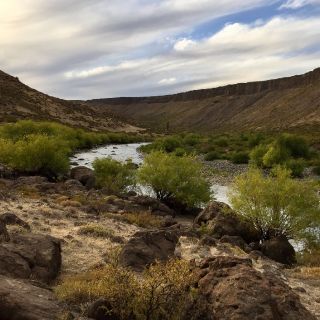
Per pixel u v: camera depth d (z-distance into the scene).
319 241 17.30
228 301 6.48
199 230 17.69
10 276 8.03
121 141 97.00
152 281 6.73
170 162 26.03
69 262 10.83
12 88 133.00
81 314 6.59
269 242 15.82
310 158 52.94
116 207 21.34
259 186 17.69
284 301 6.62
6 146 34.22
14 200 18.47
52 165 34.06
